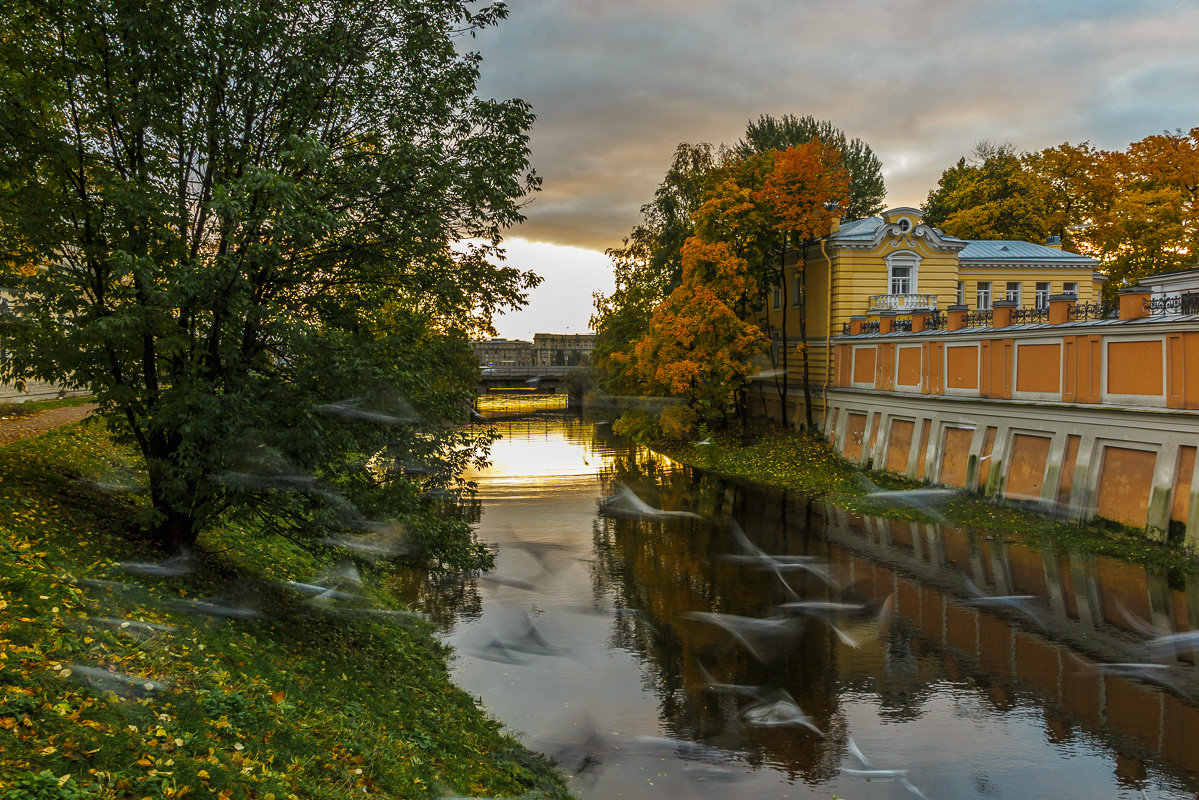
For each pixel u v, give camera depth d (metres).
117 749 5.80
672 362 38.28
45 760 5.27
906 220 38.62
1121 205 43.53
